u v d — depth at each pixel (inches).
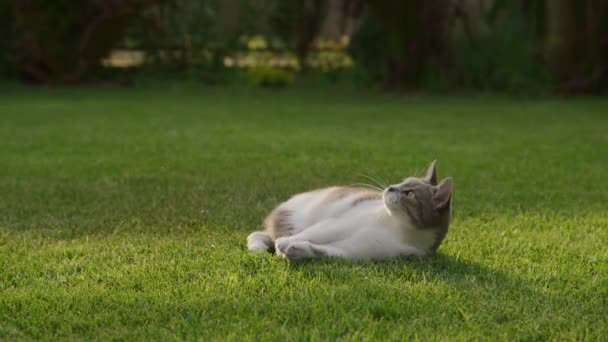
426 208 212.5
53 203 299.0
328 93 868.0
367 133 539.8
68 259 219.5
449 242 244.8
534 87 872.9
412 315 175.0
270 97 815.7
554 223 278.1
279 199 312.7
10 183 337.1
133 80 904.3
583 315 179.5
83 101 734.5
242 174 370.0
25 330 166.9
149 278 199.5
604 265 222.2
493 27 913.5
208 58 946.7
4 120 580.7
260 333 163.3
